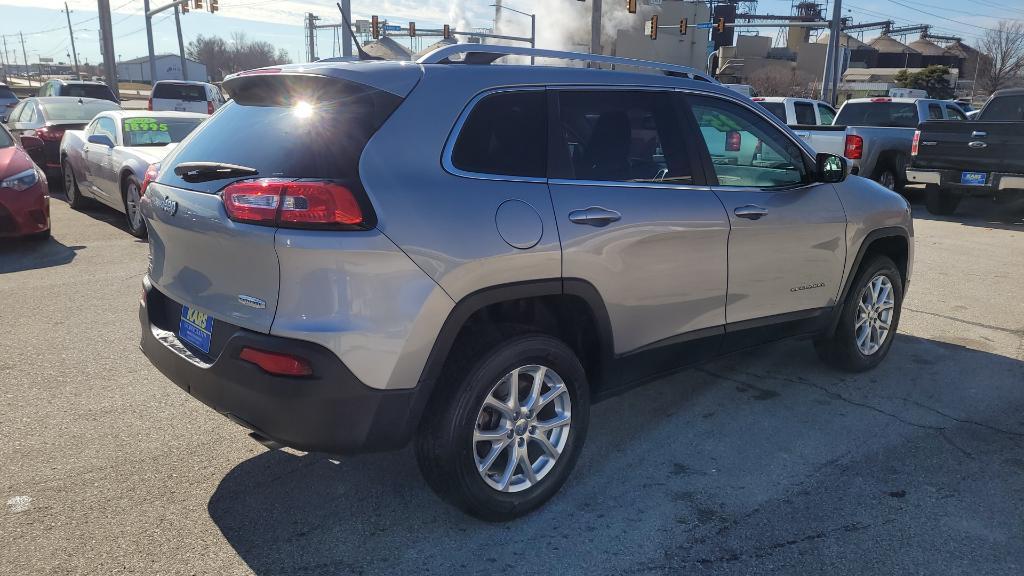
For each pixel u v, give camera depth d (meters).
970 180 11.16
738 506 3.25
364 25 31.44
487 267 2.82
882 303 4.91
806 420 4.16
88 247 8.13
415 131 2.82
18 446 3.63
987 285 7.32
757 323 4.05
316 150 2.72
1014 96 11.67
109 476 3.38
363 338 2.60
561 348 3.11
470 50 3.14
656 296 3.46
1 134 8.29
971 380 4.80
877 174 13.46
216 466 3.50
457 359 2.89
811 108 15.50
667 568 2.81
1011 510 3.23
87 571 2.71
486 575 2.76
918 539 3.01
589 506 3.24
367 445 2.73
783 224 3.99
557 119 3.21
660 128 3.59
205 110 20.83
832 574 2.78
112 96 22.28
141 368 4.67
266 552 2.86
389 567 2.79
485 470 2.96
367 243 2.57
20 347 5.00
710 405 4.36
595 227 3.15
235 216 2.67
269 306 2.63
